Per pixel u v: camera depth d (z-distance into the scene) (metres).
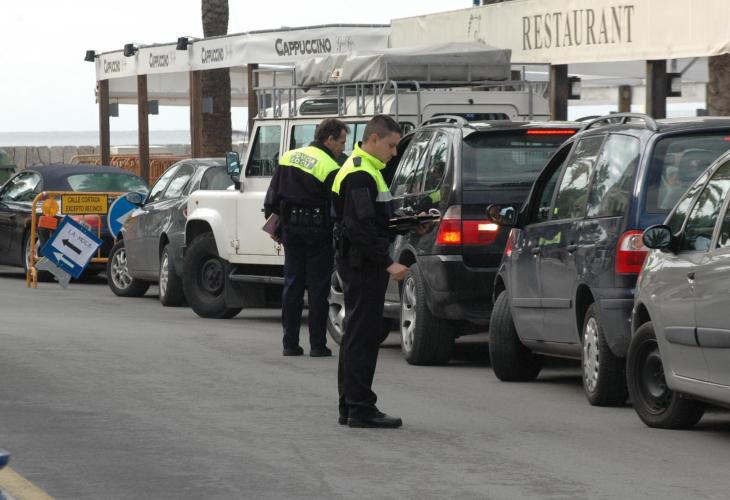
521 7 39.97
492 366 24.59
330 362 26.66
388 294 28.56
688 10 33.91
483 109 35.19
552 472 16.08
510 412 20.77
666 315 18.59
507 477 15.78
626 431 19.03
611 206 20.94
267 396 22.00
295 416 20.08
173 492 14.95
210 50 54.41
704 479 15.70
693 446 17.83
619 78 55.19
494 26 41.12
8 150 100.75
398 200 27.53
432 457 17.02
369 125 19.05
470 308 25.59
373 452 17.33
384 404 21.53
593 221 21.25
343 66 35.25
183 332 32.34
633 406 20.12
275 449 17.45
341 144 27.95
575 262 21.53
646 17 35.22
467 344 31.47
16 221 51.12
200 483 15.41
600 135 22.03
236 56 52.16
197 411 20.41
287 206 27.44
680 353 18.30
